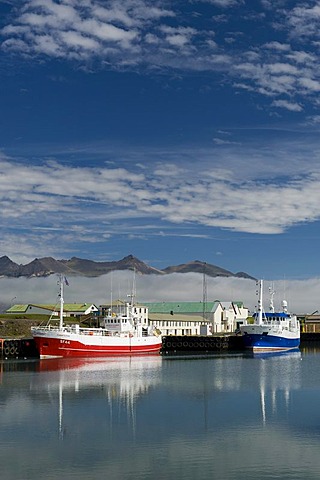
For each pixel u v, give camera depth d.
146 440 47.66
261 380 86.62
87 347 127.75
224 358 134.88
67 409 61.00
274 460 42.25
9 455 43.34
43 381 84.38
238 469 40.22
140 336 141.50
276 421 55.16
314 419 56.03
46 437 48.66
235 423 54.19
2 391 73.94
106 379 87.12
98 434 49.75
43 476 38.81
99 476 38.84
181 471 39.81
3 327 170.25
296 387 78.44
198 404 64.31
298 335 174.38
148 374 94.88
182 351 167.00
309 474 39.25
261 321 165.25
